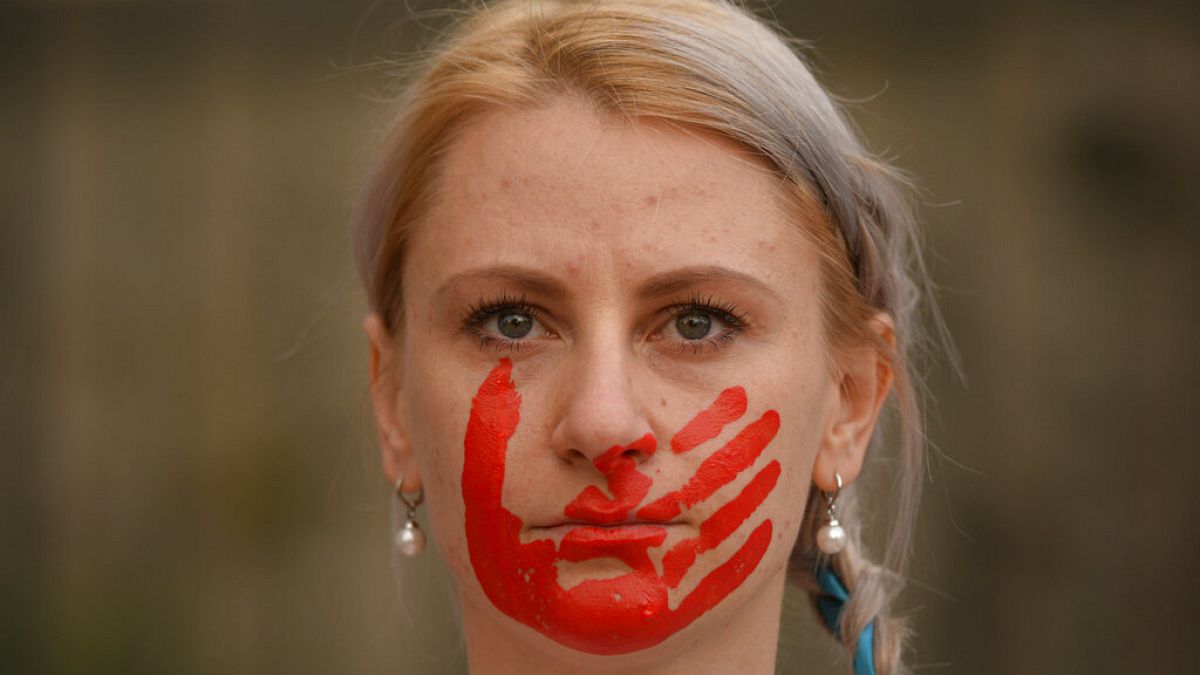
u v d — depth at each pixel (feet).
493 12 8.96
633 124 7.87
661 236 7.78
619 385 7.63
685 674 8.12
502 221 7.91
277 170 17.83
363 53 17.65
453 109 8.21
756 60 8.20
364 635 17.71
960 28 16.75
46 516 18.06
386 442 9.02
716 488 7.82
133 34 17.93
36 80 17.98
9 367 18.06
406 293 8.57
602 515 7.66
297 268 17.80
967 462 16.69
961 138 16.74
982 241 16.72
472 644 8.50
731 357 7.95
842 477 8.78
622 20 8.13
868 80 16.78
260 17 17.84
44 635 17.92
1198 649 16.38
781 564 8.25
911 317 11.33
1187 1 16.49
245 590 17.94
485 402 7.93
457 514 8.05
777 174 8.16
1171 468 16.51
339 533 17.76
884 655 9.57
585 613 7.68
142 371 18.04
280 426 17.84
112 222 18.03
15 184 17.99
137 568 18.02
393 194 8.71
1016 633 16.60
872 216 9.05
